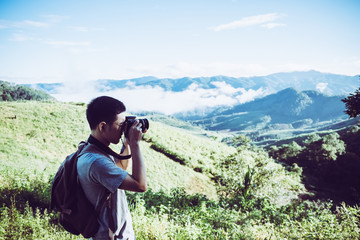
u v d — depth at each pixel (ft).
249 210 30.89
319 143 293.64
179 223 14.92
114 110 4.25
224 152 186.09
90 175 4.00
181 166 123.34
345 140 335.26
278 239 15.89
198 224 16.02
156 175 104.99
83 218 4.19
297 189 101.30
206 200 29.32
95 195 4.16
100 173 3.91
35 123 116.88
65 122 128.77
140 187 4.04
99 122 4.22
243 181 48.49
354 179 232.94
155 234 11.00
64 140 111.04
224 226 18.16
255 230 17.13
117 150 100.99
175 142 167.94
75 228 4.50
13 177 22.80
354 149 298.97
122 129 4.37
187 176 115.24
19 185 21.11
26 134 102.99
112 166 4.07
